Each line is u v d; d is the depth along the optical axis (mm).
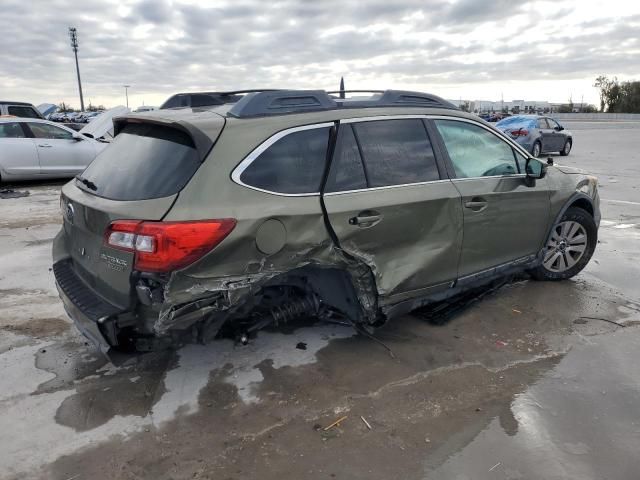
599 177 13586
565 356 3725
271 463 2648
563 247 5102
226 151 2928
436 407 3111
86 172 3576
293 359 3643
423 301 3883
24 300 4746
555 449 2746
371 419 2998
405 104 3869
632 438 2834
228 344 3842
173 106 3871
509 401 3172
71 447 2754
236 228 2828
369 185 3463
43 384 3338
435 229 3748
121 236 2766
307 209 3119
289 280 3408
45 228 7688
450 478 2543
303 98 3404
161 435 2854
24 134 11719
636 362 3648
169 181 2854
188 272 2738
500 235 4246
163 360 3631
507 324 4230
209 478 2551
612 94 89438
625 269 5680
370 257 3424
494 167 4328
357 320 3646
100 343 2850
